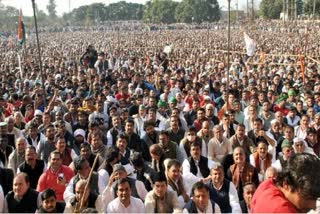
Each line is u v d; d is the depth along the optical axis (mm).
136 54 44281
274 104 14445
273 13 106812
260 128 10422
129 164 8641
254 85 17453
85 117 12266
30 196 7035
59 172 8117
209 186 7520
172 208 6996
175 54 40031
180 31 98000
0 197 6945
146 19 143250
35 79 23312
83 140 10820
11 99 16125
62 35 105500
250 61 31781
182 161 9508
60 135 10398
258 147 9250
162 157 8875
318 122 11359
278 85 19297
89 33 109750
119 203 6664
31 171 8578
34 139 10891
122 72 24406
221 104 15492
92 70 22969
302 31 68562
